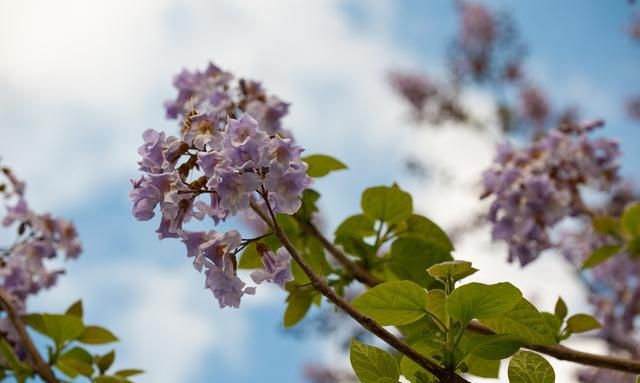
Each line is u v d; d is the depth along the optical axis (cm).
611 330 334
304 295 182
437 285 181
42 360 179
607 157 244
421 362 133
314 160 185
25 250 210
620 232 240
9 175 212
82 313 189
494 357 138
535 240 215
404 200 184
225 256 138
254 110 190
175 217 137
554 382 136
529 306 138
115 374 183
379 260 184
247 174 135
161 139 139
